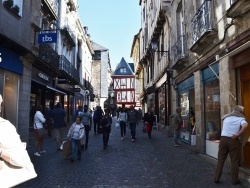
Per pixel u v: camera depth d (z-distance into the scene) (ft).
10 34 35.24
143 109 127.44
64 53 80.59
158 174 22.68
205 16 29.63
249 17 20.53
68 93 85.10
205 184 19.67
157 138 50.60
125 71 172.55
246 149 22.09
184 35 41.29
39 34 45.78
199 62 33.47
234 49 23.04
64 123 35.09
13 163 8.65
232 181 19.56
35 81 48.67
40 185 19.33
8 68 34.73
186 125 42.16
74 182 20.21
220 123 27.58
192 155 31.81
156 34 69.41
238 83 23.86
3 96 34.14
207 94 31.99
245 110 22.86
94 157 30.55
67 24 80.53
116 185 19.48
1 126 8.75
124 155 31.89
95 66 192.75
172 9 51.11
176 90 48.65
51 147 37.35
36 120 31.63
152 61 85.87
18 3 37.32
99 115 54.49
